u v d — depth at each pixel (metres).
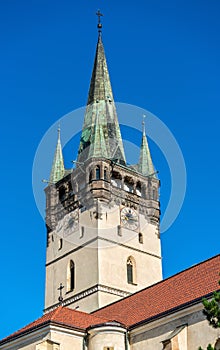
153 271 97.31
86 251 94.62
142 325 64.81
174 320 62.28
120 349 64.44
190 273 73.19
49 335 63.41
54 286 97.38
